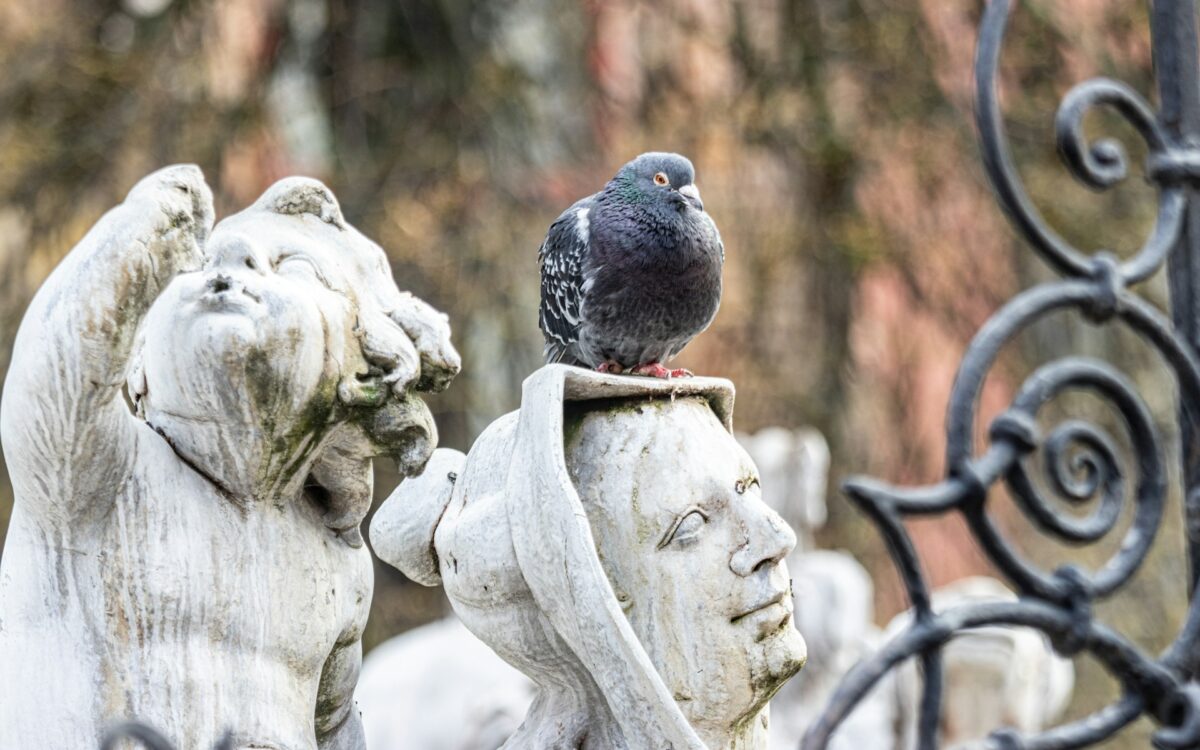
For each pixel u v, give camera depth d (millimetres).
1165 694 7094
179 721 3826
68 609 3818
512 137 17875
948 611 6836
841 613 9539
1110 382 7195
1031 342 18719
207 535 3916
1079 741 7074
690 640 3932
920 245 18656
